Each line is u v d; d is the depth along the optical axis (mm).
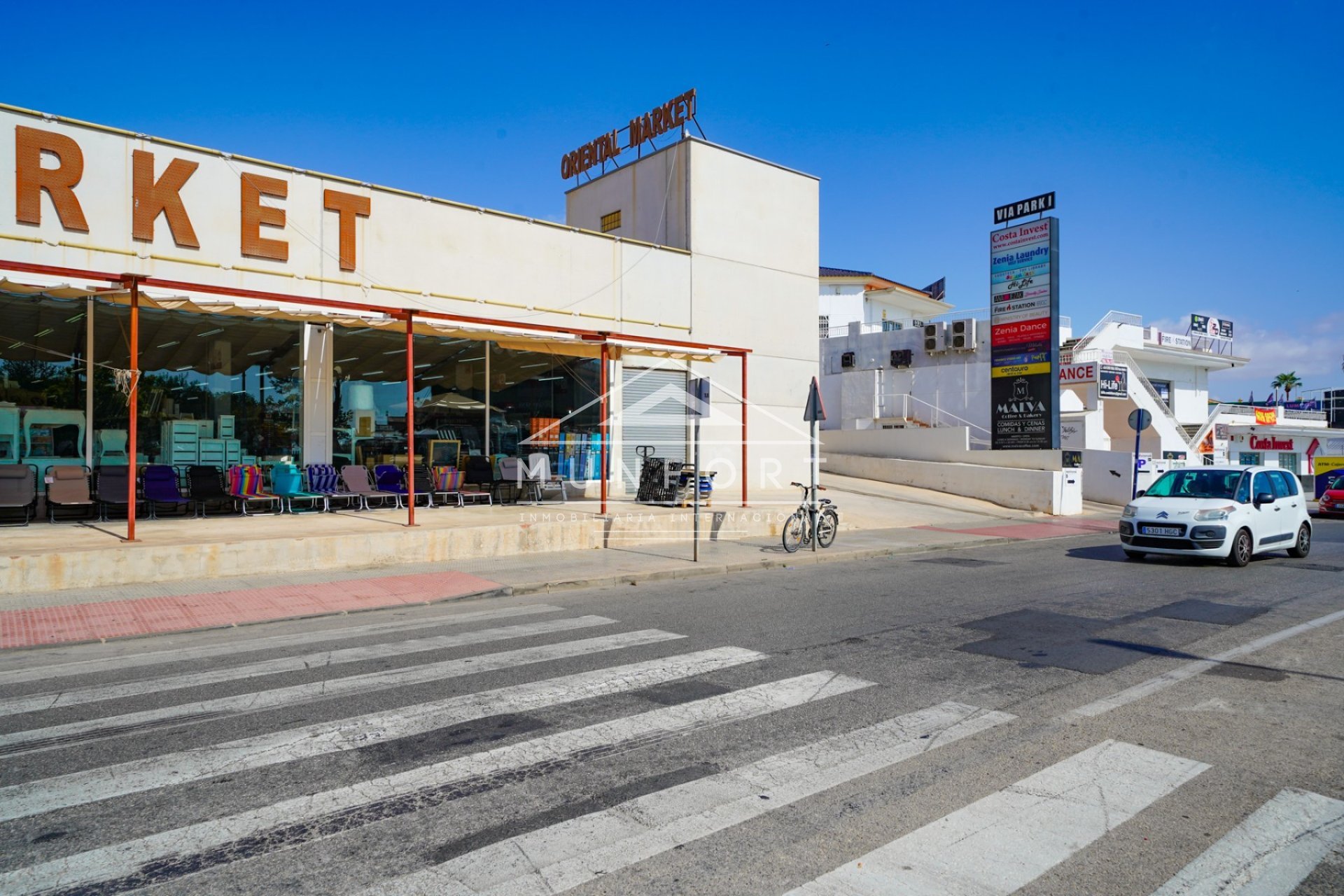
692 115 20375
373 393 15648
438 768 4539
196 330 13766
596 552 13672
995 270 25047
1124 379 29875
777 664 6785
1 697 5855
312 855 3570
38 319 12461
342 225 15016
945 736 5074
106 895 3252
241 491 13414
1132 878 3395
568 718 5371
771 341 21578
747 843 3684
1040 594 10344
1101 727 5254
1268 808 4070
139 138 13062
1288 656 7148
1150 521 13172
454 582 10578
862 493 23797
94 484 12578
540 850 3607
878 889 3291
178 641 7637
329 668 6613
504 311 16953
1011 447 24484
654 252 19391
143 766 4559
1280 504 13828
